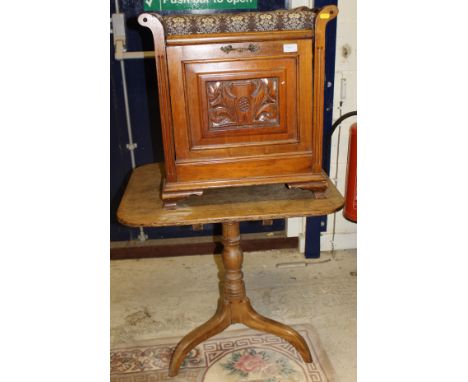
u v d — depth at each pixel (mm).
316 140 1352
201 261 2410
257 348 1787
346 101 2184
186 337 1673
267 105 1310
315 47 1263
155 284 2225
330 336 1837
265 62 1267
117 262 2416
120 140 2268
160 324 1939
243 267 2344
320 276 2252
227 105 1296
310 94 1310
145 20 1192
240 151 1338
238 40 1236
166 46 1225
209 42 1230
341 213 2408
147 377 1651
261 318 1685
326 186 1400
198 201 1443
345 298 2076
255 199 1443
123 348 1796
